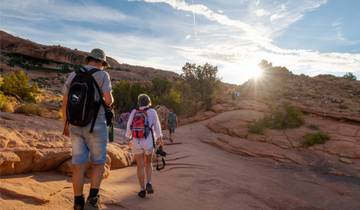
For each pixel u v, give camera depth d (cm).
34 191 421
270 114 2005
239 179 902
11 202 365
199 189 681
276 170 1204
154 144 533
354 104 2547
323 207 811
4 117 722
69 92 349
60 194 440
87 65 370
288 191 902
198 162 1066
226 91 4159
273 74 4422
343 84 3766
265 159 1396
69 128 358
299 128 1803
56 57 11469
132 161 838
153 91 3616
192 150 1398
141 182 519
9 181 443
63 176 557
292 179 1070
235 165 1174
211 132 2175
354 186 1044
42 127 723
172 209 490
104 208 425
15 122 688
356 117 1884
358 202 895
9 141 536
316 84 3816
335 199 898
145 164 544
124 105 3306
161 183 669
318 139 1540
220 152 1537
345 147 1434
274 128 1847
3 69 8369
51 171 568
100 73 362
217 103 3262
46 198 398
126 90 3356
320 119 2025
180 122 2805
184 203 543
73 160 354
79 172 353
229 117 2398
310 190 958
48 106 2009
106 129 369
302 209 739
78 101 342
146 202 495
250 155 1465
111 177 641
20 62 9981
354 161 1297
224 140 1759
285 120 1875
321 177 1134
